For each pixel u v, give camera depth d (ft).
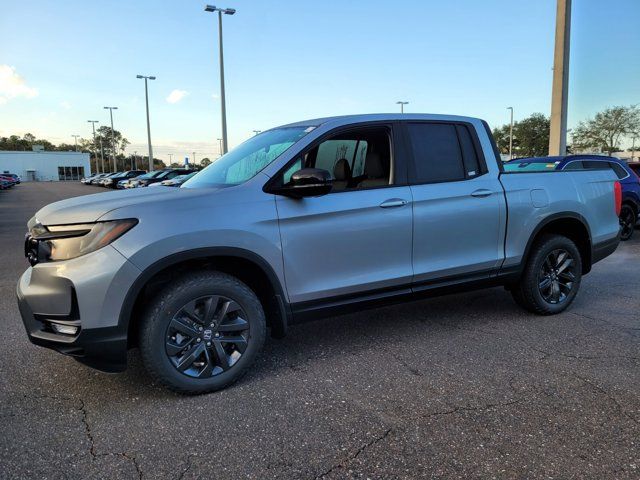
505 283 14.67
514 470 7.75
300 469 7.91
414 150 13.02
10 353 12.88
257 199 10.85
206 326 10.37
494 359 12.11
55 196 105.19
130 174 155.02
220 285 10.34
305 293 11.42
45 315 9.71
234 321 10.71
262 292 11.52
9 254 29.66
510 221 14.19
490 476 7.62
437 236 13.02
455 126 13.85
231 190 10.78
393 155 12.76
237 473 7.83
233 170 12.23
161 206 10.03
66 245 9.69
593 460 7.97
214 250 10.19
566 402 9.87
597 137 173.68
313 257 11.41
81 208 9.98
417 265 12.85
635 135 168.04
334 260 11.68
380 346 13.12
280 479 7.67
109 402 10.21
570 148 185.47
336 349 12.97
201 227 10.08
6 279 22.44
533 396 10.15
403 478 7.63
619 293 18.25
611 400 9.93
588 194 15.96
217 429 9.12
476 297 17.85
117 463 8.12
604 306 16.55
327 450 8.41
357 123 12.43
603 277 21.03
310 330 14.52
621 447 8.30
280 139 12.57
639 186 32.09
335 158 12.71
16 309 17.11
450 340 13.48
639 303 16.88
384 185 12.60
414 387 10.68
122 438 8.86
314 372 11.55
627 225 31.89
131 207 9.87
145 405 10.07
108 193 11.83
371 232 12.03
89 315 9.33
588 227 15.88
